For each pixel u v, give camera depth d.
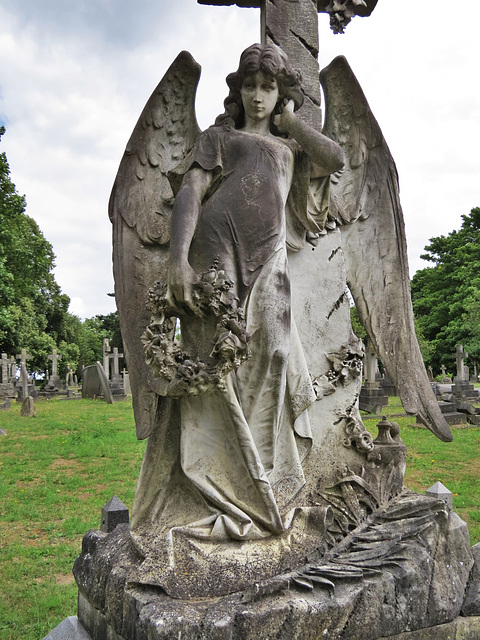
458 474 8.34
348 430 2.96
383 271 3.21
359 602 2.21
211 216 2.45
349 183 3.13
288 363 2.60
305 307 2.94
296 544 2.38
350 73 2.96
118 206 2.86
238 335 2.20
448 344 37.25
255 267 2.41
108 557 2.52
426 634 2.39
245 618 1.91
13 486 7.96
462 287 37.19
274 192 2.50
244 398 2.44
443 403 14.76
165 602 2.02
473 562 2.75
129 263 2.86
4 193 23.69
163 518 2.47
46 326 44.00
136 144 2.84
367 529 2.69
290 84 2.67
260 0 3.29
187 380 2.19
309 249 2.96
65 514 6.55
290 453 2.59
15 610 4.04
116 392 23.12
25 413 17.03
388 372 3.24
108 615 2.27
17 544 5.50
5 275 21.86
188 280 2.25
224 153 2.57
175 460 2.55
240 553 2.23
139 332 2.83
